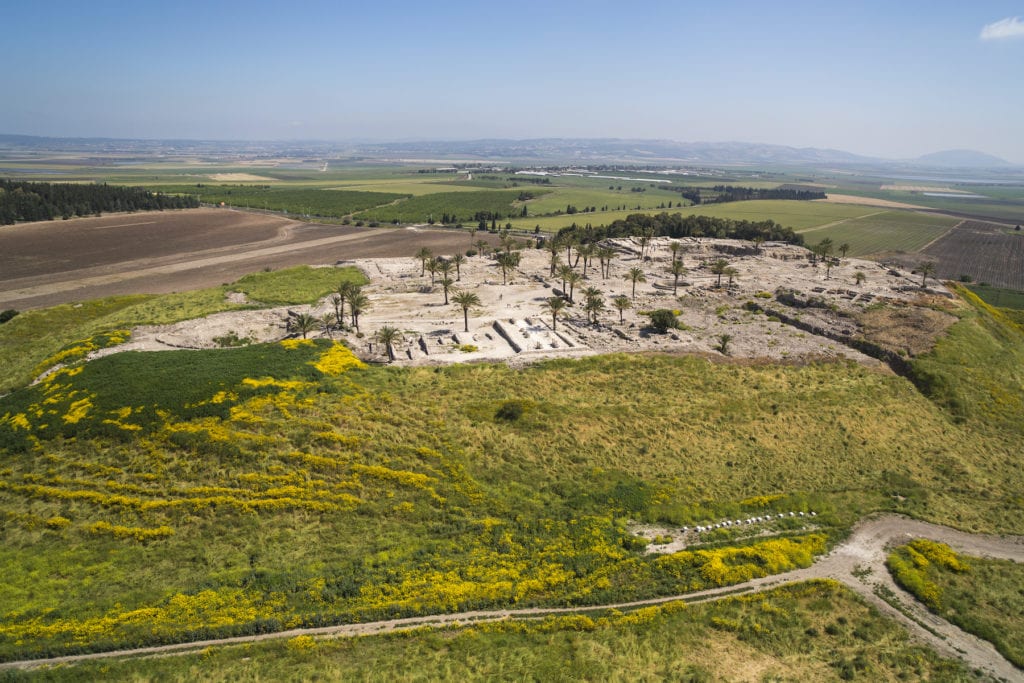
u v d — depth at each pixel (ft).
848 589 148.87
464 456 202.59
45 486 175.42
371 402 233.35
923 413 272.31
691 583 146.72
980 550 172.04
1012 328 413.18
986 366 322.14
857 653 127.75
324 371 255.91
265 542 158.61
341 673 112.78
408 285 469.16
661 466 207.62
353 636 124.77
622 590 143.84
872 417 260.21
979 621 140.05
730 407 256.73
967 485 211.82
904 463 225.56
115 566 148.25
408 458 199.21
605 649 123.65
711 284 471.21
